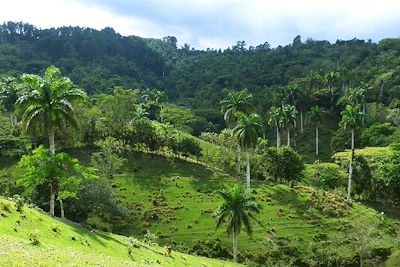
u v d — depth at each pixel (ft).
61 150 395.75
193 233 281.54
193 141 410.11
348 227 294.66
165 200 325.62
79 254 110.73
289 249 268.62
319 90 634.84
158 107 617.62
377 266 257.55
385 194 364.79
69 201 254.06
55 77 219.00
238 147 390.42
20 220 141.38
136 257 159.74
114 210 276.62
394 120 536.01
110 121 411.95
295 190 350.64
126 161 389.60
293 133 564.30
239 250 266.36
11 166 348.59
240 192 252.62
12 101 437.58
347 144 496.23
